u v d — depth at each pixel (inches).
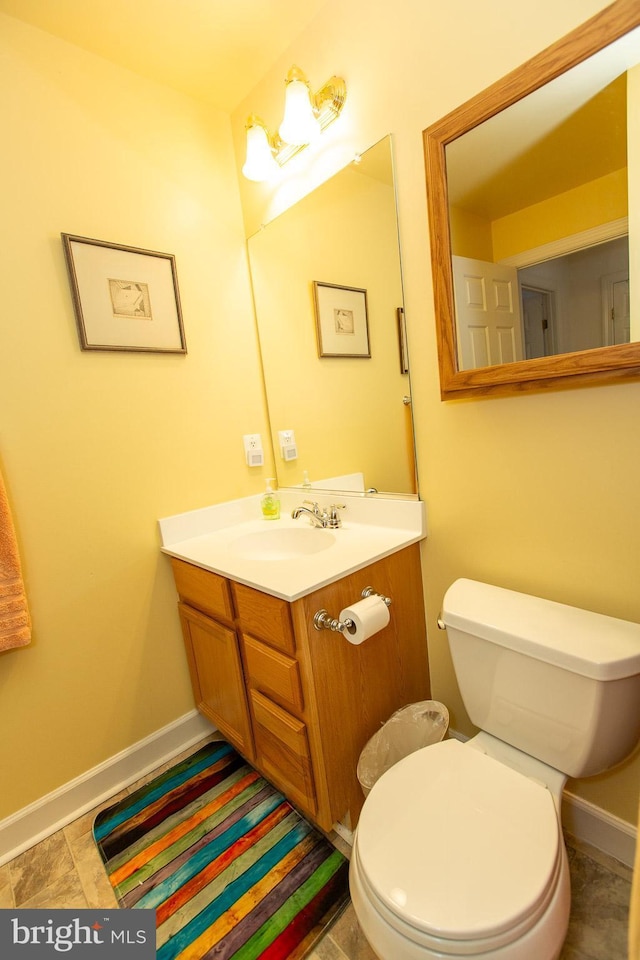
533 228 38.3
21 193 49.1
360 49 48.6
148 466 60.2
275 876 45.1
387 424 55.2
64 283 52.3
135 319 57.7
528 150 37.5
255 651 47.8
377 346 54.4
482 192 40.6
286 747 47.0
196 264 64.1
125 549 58.6
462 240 42.6
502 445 44.9
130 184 57.2
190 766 61.7
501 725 40.8
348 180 53.1
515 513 45.2
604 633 36.2
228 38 53.7
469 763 37.5
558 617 39.2
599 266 35.3
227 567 50.4
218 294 66.7
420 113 44.9
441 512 51.9
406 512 54.6
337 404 61.0
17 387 49.6
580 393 38.8
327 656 43.6
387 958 27.9
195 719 66.4
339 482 63.1
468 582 47.6
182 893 44.3
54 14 48.1
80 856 49.5
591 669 33.3
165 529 61.4
